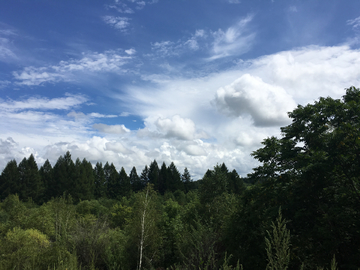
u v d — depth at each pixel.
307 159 9.60
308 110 10.65
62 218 17.91
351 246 8.20
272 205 10.27
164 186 91.44
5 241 11.90
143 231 13.80
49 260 9.09
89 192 78.38
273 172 10.94
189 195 52.03
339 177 9.65
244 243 10.67
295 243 8.59
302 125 10.60
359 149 8.70
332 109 9.93
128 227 16.41
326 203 9.27
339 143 8.95
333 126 9.97
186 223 17.09
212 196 19.88
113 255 13.31
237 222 11.38
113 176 95.69
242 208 11.88
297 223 9.24
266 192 10.63
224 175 21.34
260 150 11.88
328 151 9.24
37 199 71.69
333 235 7.89
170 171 99.25
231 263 10.14
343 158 9.20
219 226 14.78
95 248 13.26
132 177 97.94
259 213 10.43
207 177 21.45
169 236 17.25
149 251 14.20
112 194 89.44
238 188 63.75
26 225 20.02
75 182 76.06
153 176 91.62
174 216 21.23
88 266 11.67
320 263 7.84
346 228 8.01
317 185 9.26
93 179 88.38
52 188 74.00
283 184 10.26
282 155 10.84
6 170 70.62
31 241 12.46
